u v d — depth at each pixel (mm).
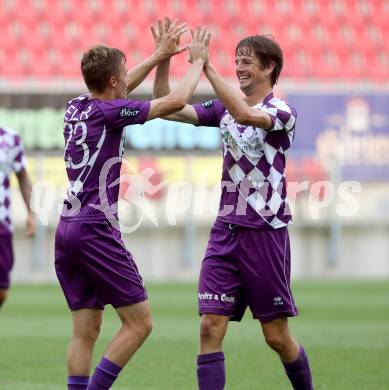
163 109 21312
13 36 86000
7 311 49469
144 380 27844
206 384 21750
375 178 79062
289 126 21906
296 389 22984
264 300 22094
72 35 86938
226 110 22641
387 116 79375
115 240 21281
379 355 32750
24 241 73688
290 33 89812
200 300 22109
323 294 60375
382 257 79375
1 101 73625
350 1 92562
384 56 89750
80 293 21812
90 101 21422
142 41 87312
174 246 76188
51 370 29688
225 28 89188
